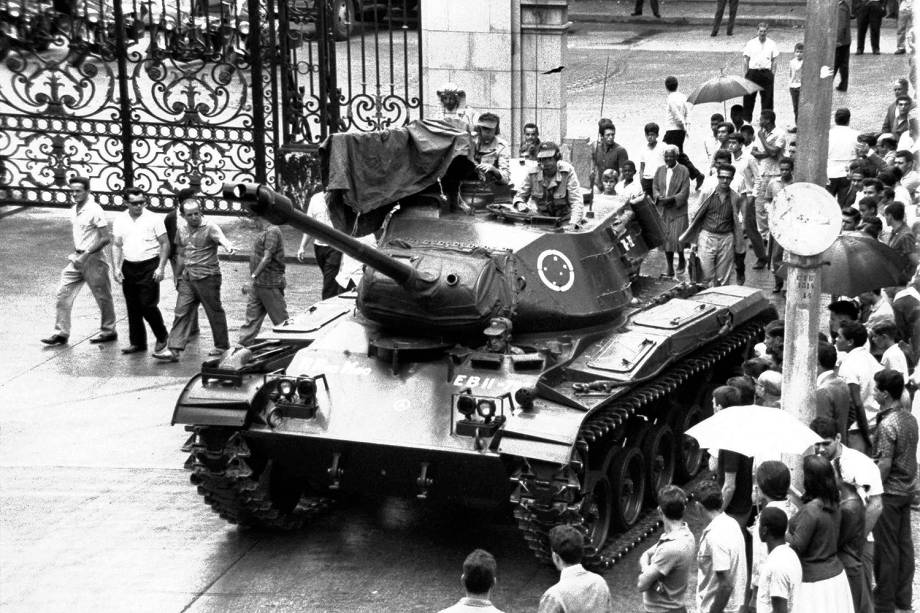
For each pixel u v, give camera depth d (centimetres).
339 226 1341
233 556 1248
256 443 1242
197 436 1257
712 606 984
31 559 1234
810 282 1128
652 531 1330
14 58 2359
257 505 1266
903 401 1200
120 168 2347
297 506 1354
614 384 1230
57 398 1656
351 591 1173
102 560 1234
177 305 1780
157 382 1709
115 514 1339
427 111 2383
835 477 977
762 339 1617
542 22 2345
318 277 2108
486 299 1259
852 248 1367
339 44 3341
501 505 1290
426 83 2378
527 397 1166
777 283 1986
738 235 1925
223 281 2092
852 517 998
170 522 1324
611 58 3334
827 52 1131
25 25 2381
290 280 2088
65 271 1834
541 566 1227
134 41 2317
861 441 1236
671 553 970
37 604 1146
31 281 2098
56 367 1764
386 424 1206
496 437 1162
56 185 2425
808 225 1112
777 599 914
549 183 1434
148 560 1236
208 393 1234
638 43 3488
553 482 1130
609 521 1271
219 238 1747
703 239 1934
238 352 1274
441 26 2352
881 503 1045
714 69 3177
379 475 1223
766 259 2131
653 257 2259
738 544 978
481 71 2366
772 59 2744
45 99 2355
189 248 1748
